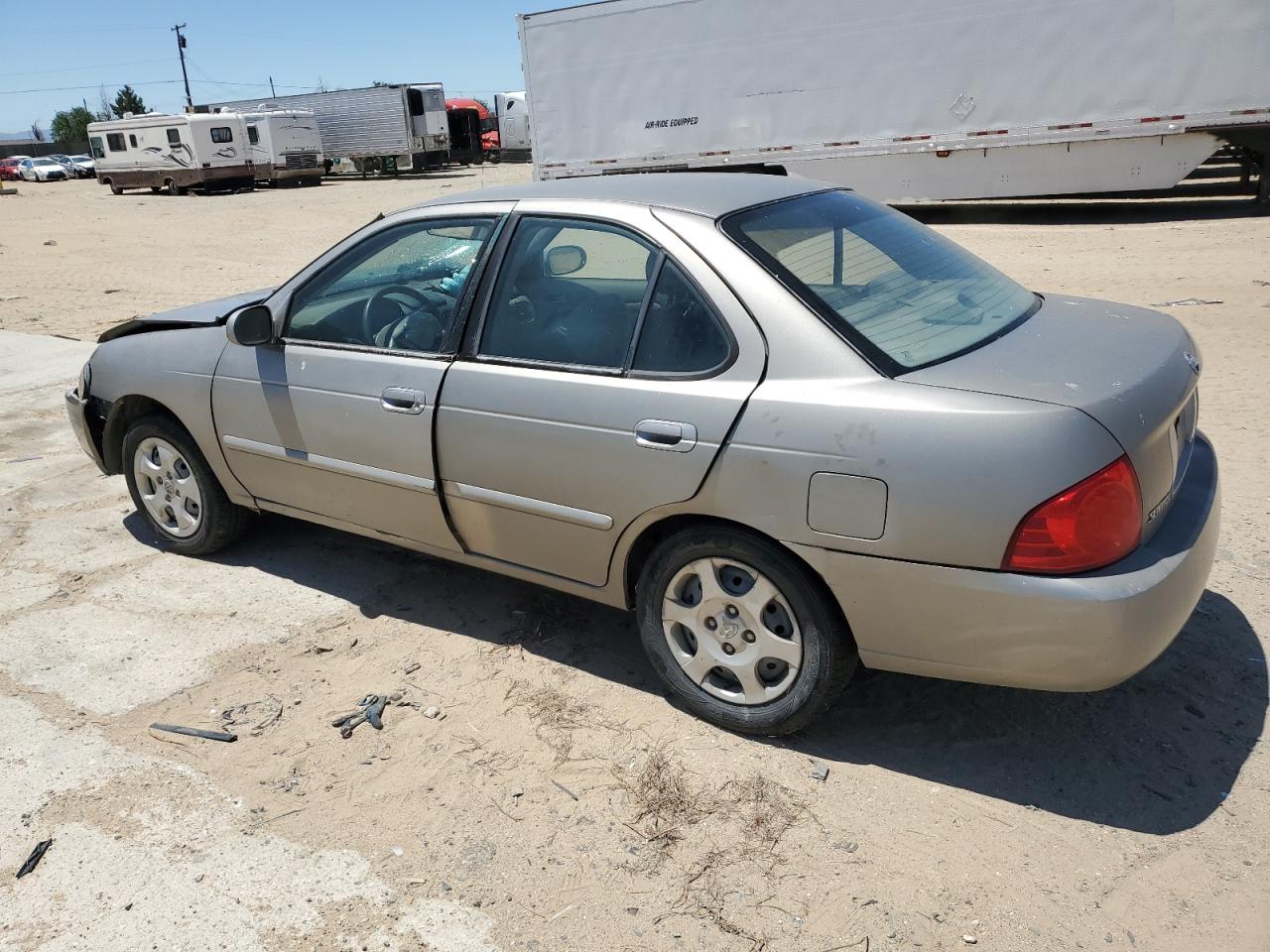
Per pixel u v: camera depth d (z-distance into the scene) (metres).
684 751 3.11
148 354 4.39
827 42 16.03
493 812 2.88
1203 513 2.86
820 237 3.21
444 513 3.60
